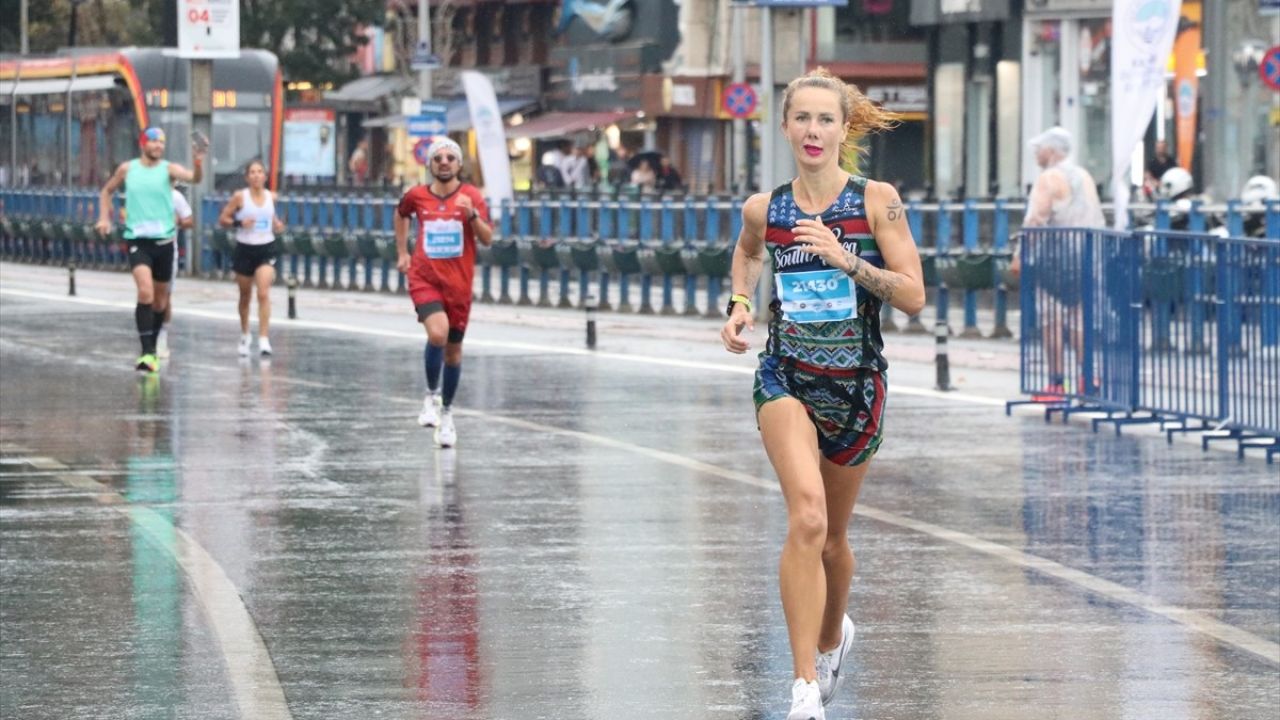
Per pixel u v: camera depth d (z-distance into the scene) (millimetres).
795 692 14445
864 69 108500
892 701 15953
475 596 19938
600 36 120875
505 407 36125
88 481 27453
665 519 24344
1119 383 33156
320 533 23453
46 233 96125
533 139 127438
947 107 87688
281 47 141500
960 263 50969
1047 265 34938
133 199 43094
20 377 41375
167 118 91625
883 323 53875
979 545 22547
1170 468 28406
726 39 110312
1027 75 82500
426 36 110562
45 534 23344
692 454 29969
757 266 15719
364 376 41812
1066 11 80062
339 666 17078
